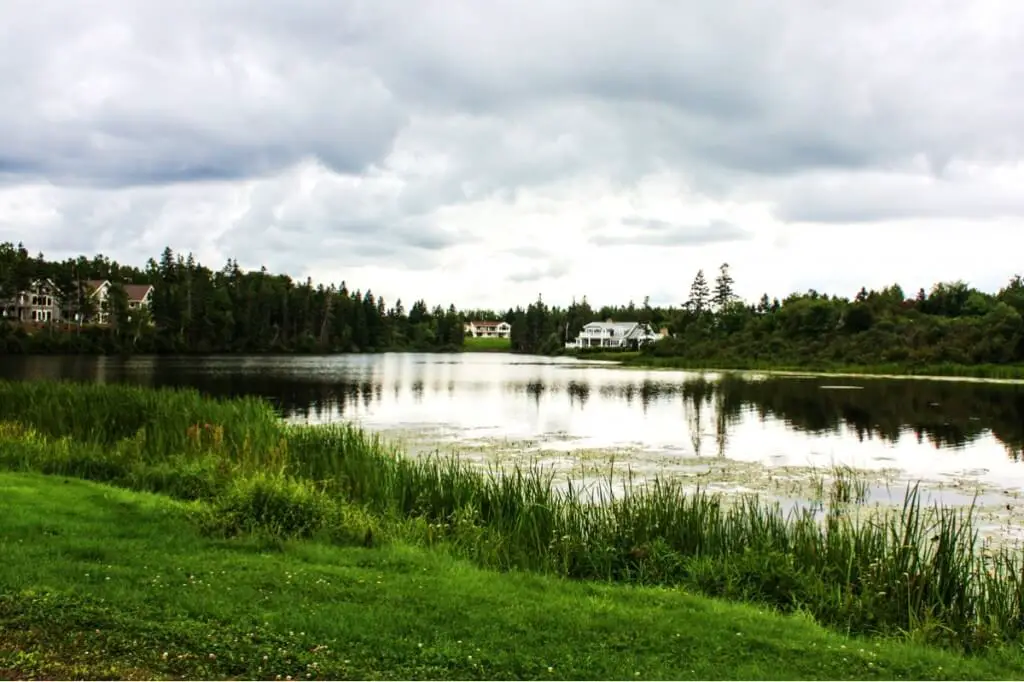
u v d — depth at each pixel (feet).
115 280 408.46
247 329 409.08
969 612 30.40
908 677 22.15
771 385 184.65
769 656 22.72
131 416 64.54
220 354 368.89
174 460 49.55
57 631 21.71
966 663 24.08
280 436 59.41
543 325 579.07
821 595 30.32
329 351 459.73
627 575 33.19
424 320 638.53
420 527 38.99
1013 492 59.16
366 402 131.03
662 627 24.38
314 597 25.44
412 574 28.94
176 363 258.78
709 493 56.54
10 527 31.71
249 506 35.70
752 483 61.00
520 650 21.98
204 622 22.81
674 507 39.45
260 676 19.60
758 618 26.37
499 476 59.00
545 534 37.50
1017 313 243.40
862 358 253.44
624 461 71.15
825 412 121.80
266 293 437.17
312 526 35.24
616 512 38.73
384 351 530.27
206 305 386.52
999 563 33.81
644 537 36.17
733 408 127.65
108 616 22.81
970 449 83.41
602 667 21.13
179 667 19.83
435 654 21.42
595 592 28.68
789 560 32.71
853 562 33.22
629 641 23.07
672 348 355.97
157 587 25.49
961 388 171.73
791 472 66.64
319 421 100.42
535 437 87.66
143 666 19.79
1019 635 28.07
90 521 33.94
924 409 126.93
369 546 33.78
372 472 48.78
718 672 21.24
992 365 224.74
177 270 466.29
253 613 23.63
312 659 20.70
